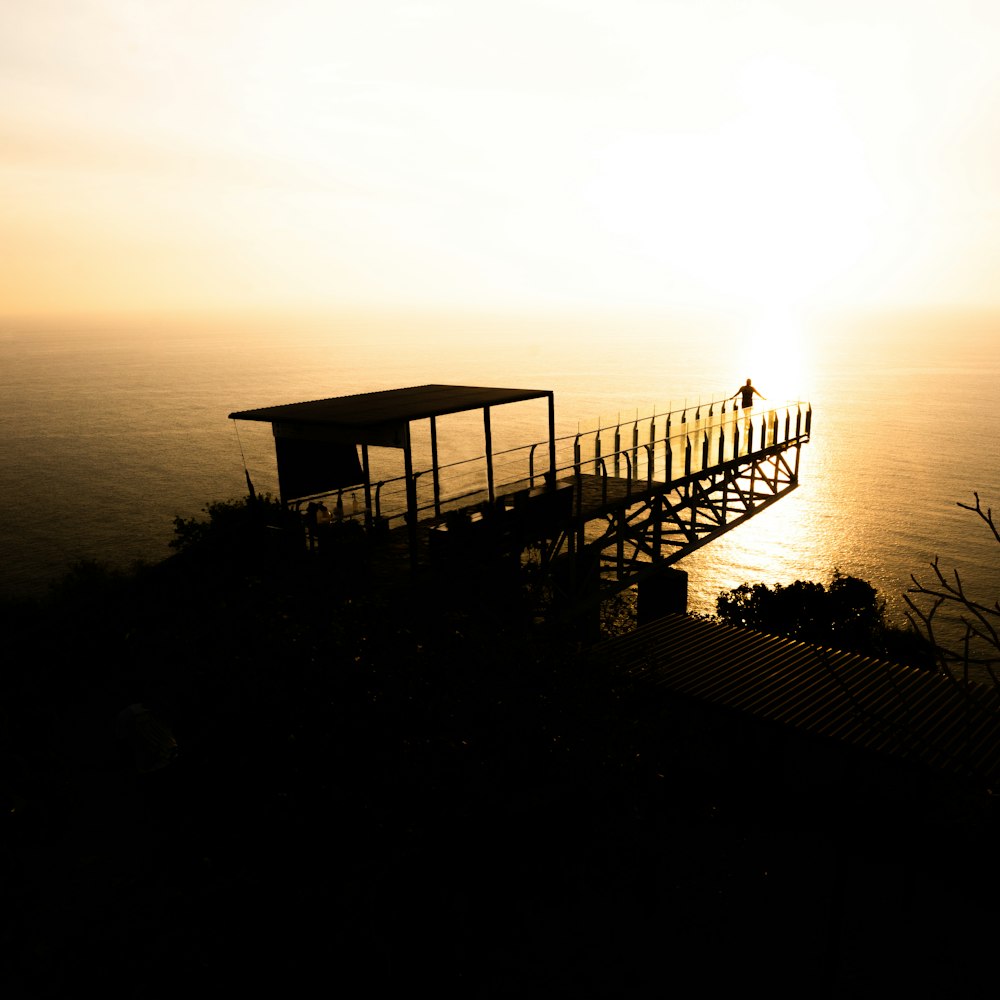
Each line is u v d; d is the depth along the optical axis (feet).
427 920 24.02
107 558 386.52
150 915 21.97
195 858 23.76
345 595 32.99
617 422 72.43
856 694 46.91
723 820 42.45
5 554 398.83
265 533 43.65
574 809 26.45
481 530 47.67
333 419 42.27
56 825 25.46
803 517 459.32
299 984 20.94
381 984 22.22
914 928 35.12
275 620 27.76
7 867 23.50
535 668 27.27
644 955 30.50
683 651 53.83
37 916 21.85
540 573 55.67
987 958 33.63
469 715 25.50
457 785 24.30
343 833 23.44
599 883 28.12
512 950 27.71
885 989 31.94
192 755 26.53
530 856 25.98
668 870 36.40
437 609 38.47
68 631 37.17
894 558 375.66
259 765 24.47
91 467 629.10
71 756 29.63
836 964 30.63
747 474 85.20
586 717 27.02
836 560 379.96
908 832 40.55
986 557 369.91
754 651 53.42
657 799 31.01
